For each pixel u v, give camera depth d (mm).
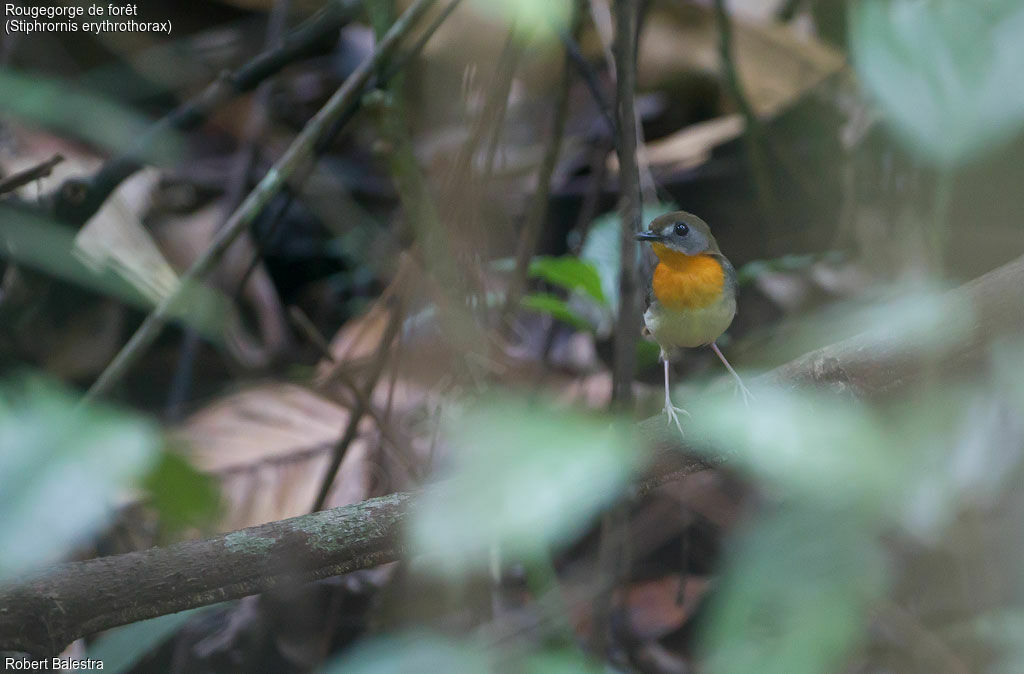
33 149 8320
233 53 11102
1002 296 3305
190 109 7293
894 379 3684
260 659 7391
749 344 8766
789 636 1868
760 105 10609
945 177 2463
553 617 5445
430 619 6844
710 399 3984
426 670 2514
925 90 2150
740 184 10578
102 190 6594
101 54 9938
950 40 2156
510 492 1896
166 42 10844
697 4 10586
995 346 3332
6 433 1684
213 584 3777
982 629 4496
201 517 1799
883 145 8625
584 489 1882
